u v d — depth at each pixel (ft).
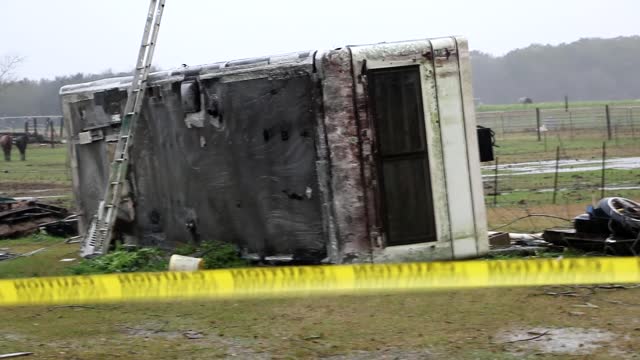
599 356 22.07
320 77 32.96
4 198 57.67
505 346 23.24
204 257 36.40
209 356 23.58
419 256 33.88
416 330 25.22
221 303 30.04
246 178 36.60
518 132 188.75
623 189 68.49
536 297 28.84
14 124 221.66
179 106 39.42
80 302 31.04
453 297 29.30
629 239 34.17
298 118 34.09
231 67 36.65
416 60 33.65
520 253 35.96
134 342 25.40
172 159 40.63
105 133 45.09
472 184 34.81
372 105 33.24
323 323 26.58
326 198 33.50
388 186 33.60
